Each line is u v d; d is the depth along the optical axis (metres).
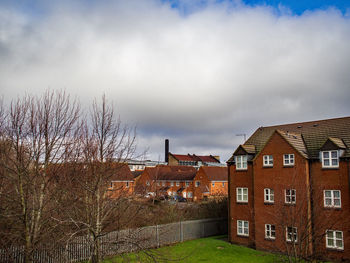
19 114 12.08
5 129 11.99
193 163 119.31
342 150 23.48
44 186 12.24
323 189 23.89
